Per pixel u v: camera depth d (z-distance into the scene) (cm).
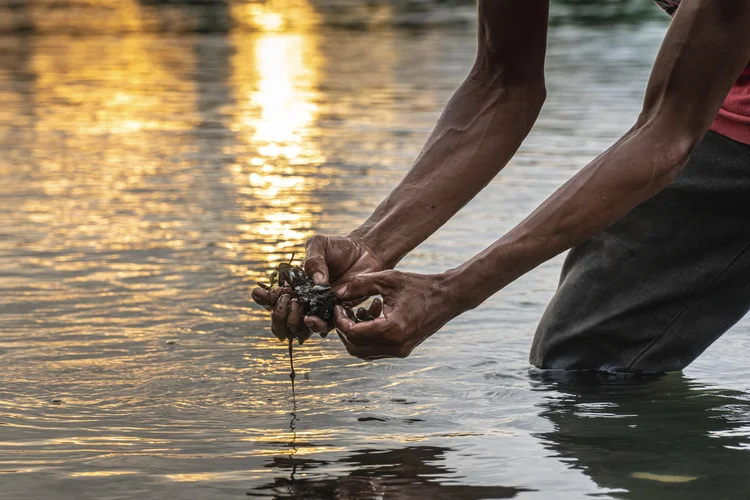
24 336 469
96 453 341
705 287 438
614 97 1304
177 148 1014
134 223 703
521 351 466
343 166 910
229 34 2250
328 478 319
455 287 315
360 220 706
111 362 435
